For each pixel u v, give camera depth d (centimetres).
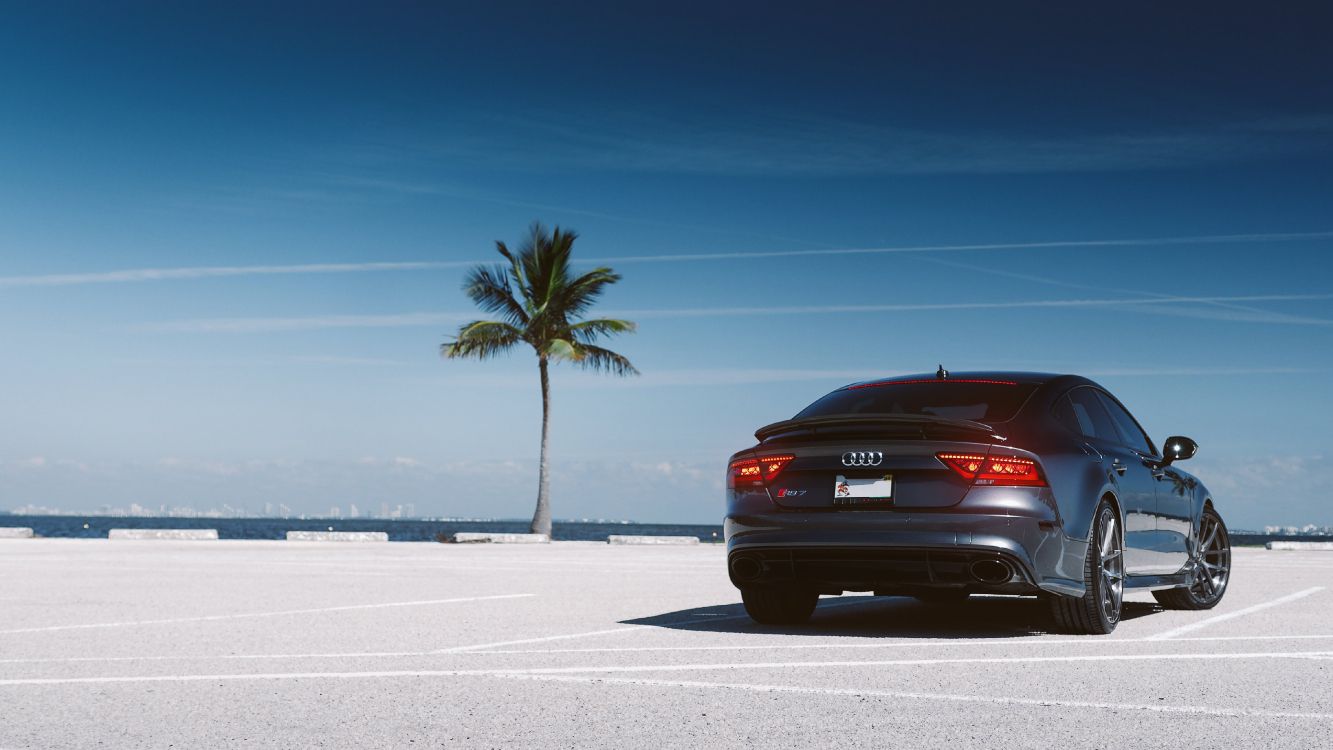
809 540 671
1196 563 877
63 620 761
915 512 651
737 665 561
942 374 762
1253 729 413
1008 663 567
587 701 468
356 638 667
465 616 793
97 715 442
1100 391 804
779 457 693
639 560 1609
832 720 430
